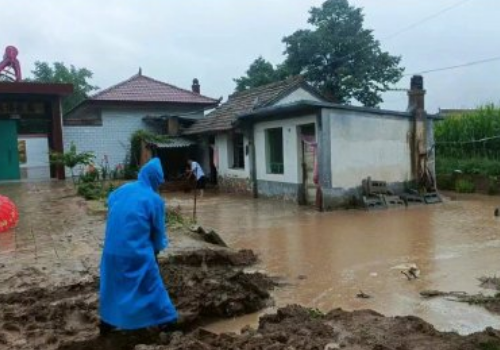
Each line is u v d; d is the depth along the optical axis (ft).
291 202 61.05
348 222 45.55
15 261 26.96
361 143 57.06
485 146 73.61
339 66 107.65
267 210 54.85
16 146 80.69
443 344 15.72
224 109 84.94
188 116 92.17
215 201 64.95
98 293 21.93
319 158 54.75
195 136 88.48
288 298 23.70
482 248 33.17
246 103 79.92
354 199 55.98
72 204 49.29
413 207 55.06
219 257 28.94
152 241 16.92
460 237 37.09
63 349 16.74
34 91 77.10
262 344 16.03
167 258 26.66
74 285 22.65
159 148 87.97
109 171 88.63
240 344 16.15
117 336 17.26
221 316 20.99
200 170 71.56
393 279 26.40
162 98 92.73
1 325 18.58
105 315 16.63
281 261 30.91
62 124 84.02
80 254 28.17
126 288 16.21
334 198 54.70
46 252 28.91
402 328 17.35
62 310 19.75
